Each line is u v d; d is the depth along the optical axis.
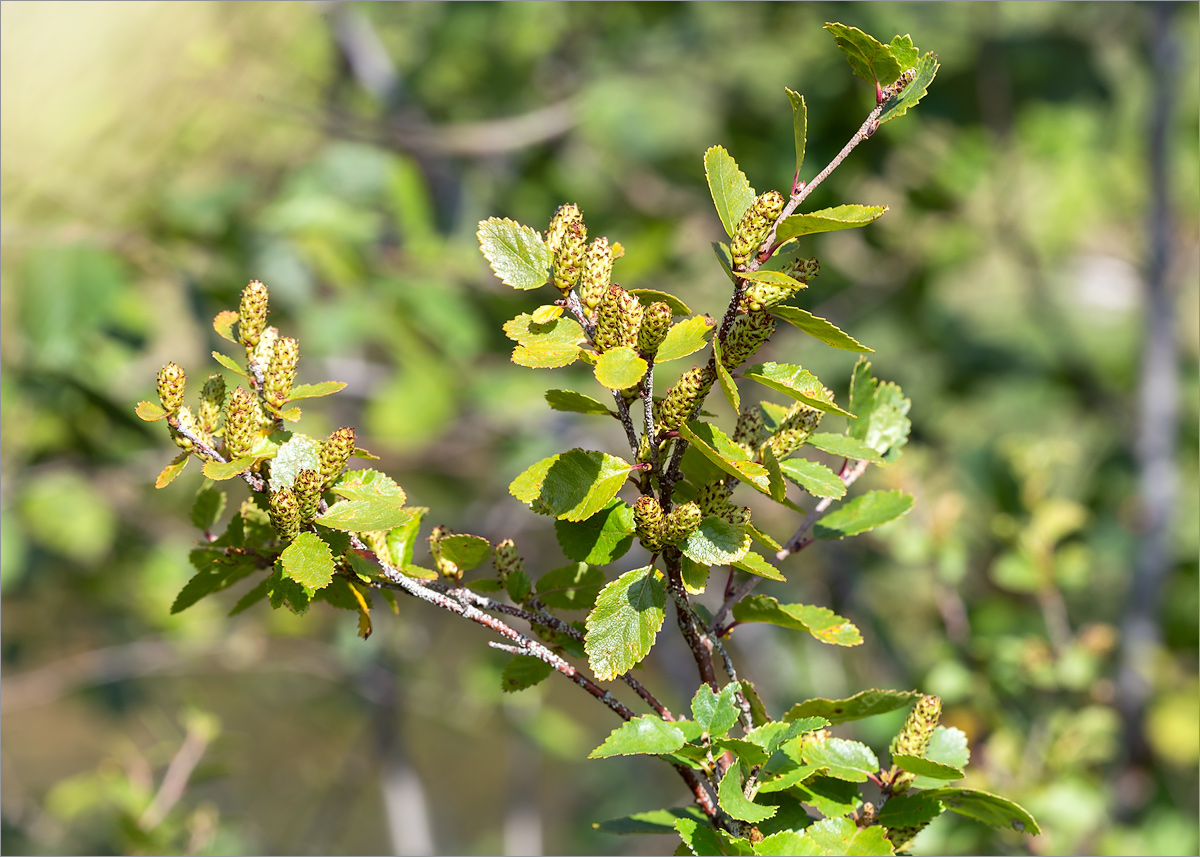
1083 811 1.17
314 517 0.81
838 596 1.79
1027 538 1.32
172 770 1.47
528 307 1.83
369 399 1.98
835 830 0.81
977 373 2.20
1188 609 1.78
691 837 0.80
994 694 1.29
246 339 0.83
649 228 1.92
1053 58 2.06
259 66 2.16
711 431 0.80
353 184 1.98
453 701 2.15
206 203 1.73
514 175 2.20
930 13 2.05
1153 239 1.78
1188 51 2.06
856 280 2.10
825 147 1.87
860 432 0.88
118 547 2.12
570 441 1.88
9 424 1.76
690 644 0.83
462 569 0.84
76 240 1.64
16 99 1.83
